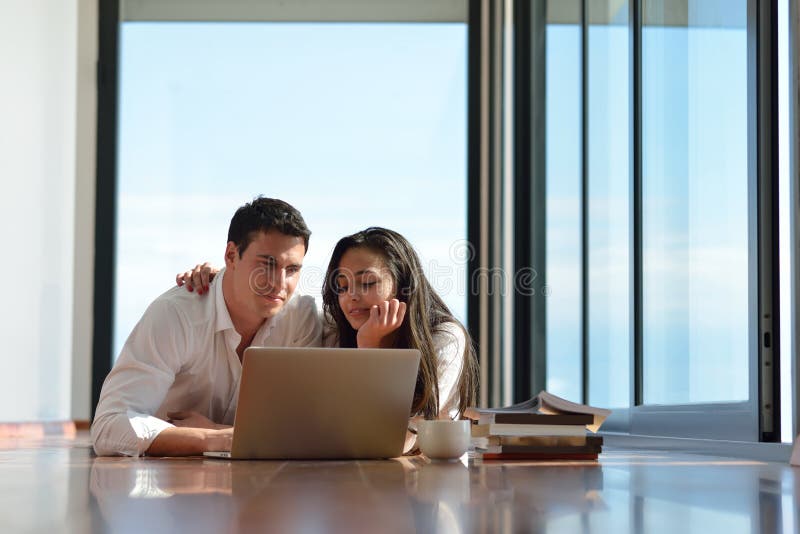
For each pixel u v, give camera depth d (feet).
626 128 12.38
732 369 9.33
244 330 8.63
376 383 7.14
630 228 11.89
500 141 19.65
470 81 20.58
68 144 19.89
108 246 20.30
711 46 9.82
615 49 12.89
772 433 8.82
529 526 3.69
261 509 4.16
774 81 8.88
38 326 18.31
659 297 11.14
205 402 8.78
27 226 17.75
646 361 11.51
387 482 5.42
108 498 4.62
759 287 8.82
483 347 19.72
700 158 10.07
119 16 20.57
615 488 5.25
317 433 7.11
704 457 8.57
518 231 17.81
